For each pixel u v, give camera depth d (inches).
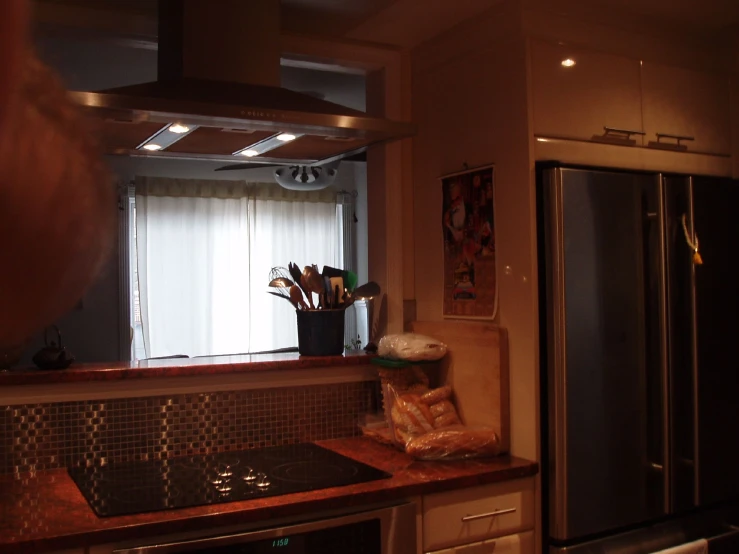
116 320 195.5
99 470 76.1
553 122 83.7
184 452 82.7
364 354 95.6
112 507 62.4
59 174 7.4
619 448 82.8
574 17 86.3
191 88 73.7
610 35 89.3
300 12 87.8
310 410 91.0
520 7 82.7
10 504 63.9
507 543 78.4
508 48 84.6
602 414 81.7
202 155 92.9
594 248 81.7
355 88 151.5
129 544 58.3
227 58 79.9
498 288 86.3
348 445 89.4
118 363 86.2
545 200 81.0
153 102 65.6
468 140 91.3
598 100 87.4
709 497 89.3
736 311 92.8
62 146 7.5
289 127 74.5
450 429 83.0
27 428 74.9
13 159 7.0
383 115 101.0
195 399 83.4
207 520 60.5
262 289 216.2
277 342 216.4
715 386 90.4
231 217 212.7
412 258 101.9
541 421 81.6
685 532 88.6
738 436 92.6
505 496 78.7
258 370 86.2
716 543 89.6
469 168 90.9
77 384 77.0
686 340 88.0
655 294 86.0
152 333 200.8
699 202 89.7
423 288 99.9
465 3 85.5
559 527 79.4
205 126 73.0
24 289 7.4
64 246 7.6
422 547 72.9
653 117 92.1
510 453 84.6
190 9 78.4
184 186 206.4
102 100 63.1
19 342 7.6
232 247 212.4
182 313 204.8
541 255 82.0
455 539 75.0
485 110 88.3
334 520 66.5
